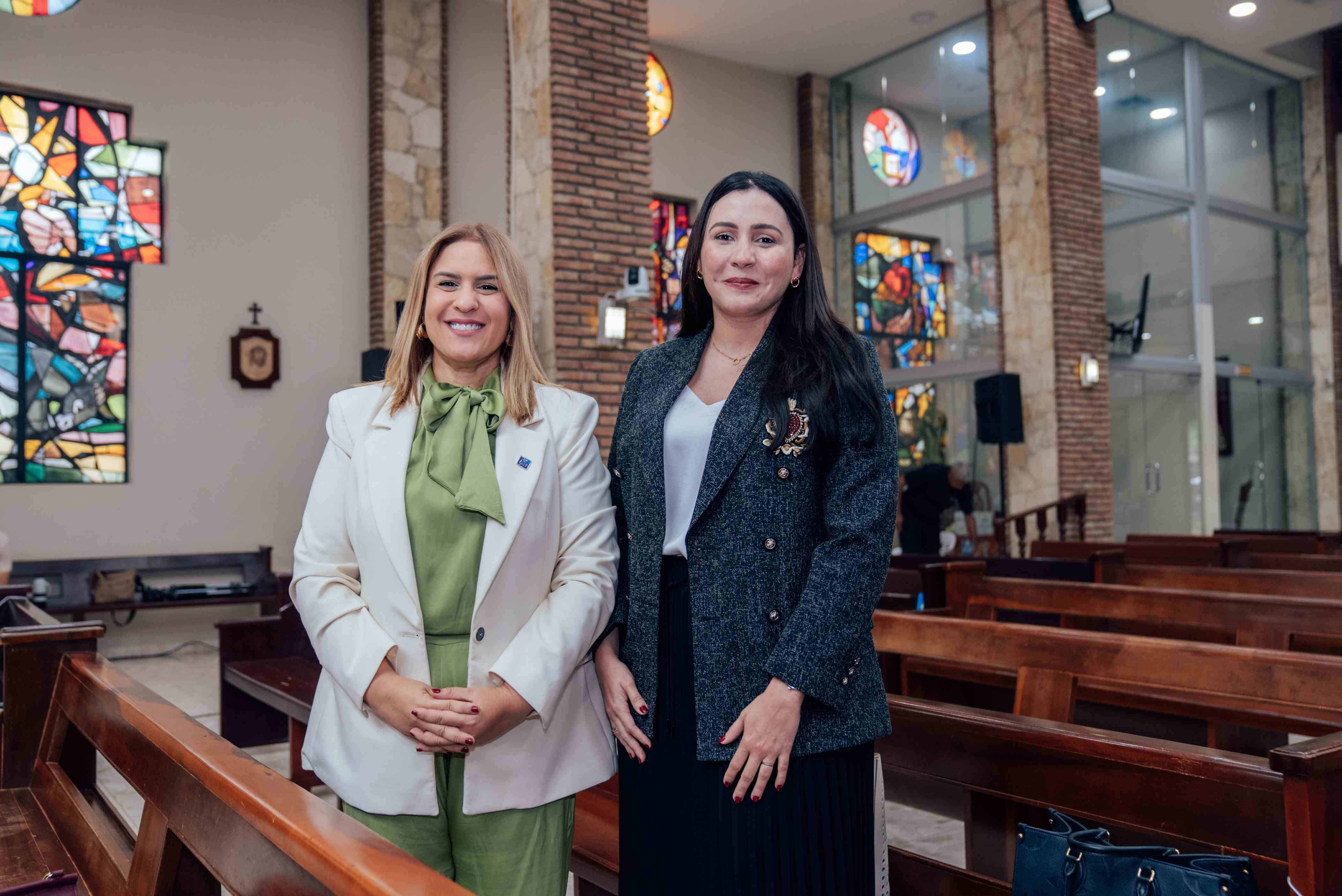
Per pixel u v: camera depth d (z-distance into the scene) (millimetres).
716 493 1556
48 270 8234
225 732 4809
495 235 1781
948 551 9094
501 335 1771
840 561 1489
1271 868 1731
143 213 8648
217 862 1481
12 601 3943
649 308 7297
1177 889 1500
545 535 1692
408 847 1619
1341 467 13305
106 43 8391
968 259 11297
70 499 8180
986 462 10898
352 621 1627
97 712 2311
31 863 2209
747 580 1537
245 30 9008
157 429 8539
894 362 12047
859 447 1554
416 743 1583
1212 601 3457
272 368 8953
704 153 11906
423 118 9594
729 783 1494
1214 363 12008
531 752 1649
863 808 1573
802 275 1674
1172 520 11477
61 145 8320
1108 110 11125
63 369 8266
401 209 9406
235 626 4891
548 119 6965
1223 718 3311
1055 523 9742
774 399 1565
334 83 9422
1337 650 4012
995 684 3719
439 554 1648
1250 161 13000
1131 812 1837
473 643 1616
